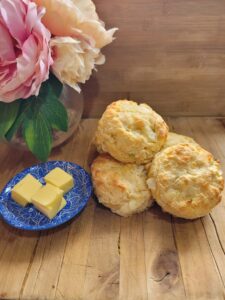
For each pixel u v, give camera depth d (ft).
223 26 0.88
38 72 0.58
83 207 0.71
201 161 0.68
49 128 0.73
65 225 0.70
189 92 1.00
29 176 0.76
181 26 0.88
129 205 0.69
